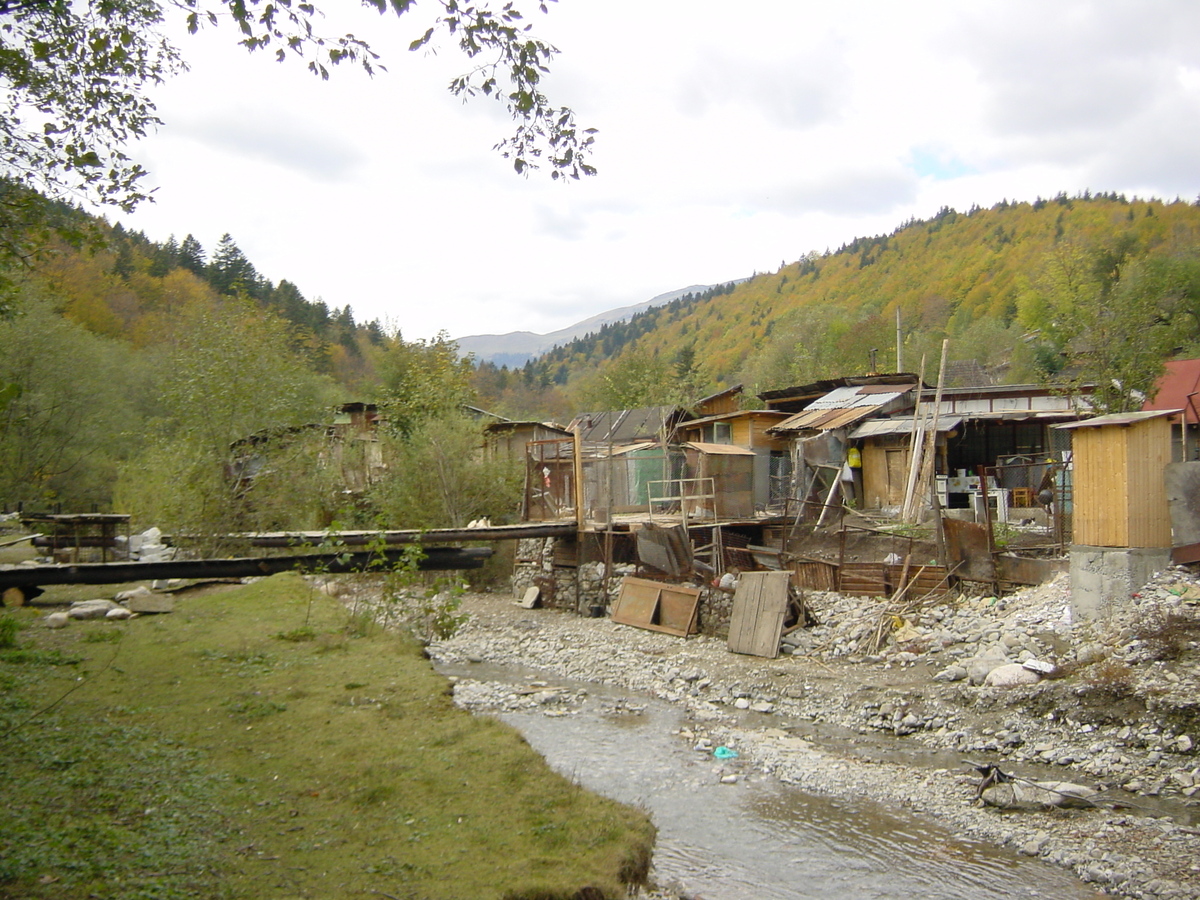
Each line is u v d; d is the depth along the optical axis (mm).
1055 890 8672
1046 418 26172
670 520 25188
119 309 53250
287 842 5035
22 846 4477
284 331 24703
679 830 10203
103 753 6117
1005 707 13391
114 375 37281
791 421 30938
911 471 24938
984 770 11375
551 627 23047
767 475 31281
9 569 11500
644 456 29781
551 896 4680
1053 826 9969
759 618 19172
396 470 31078
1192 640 12555
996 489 25062
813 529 23453
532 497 28109
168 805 5332
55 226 8758
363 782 6059
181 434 22219
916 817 10578
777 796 11336
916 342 61281
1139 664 12672
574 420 41469
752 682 16828
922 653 16609
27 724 6566
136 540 21156
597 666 19141
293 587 13531
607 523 24734
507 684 17859
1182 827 9617
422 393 35969
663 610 22125
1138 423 14258
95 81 9133
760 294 141750
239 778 5965
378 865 4828
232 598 12750
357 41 7867
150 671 8562
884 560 20344
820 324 65750
